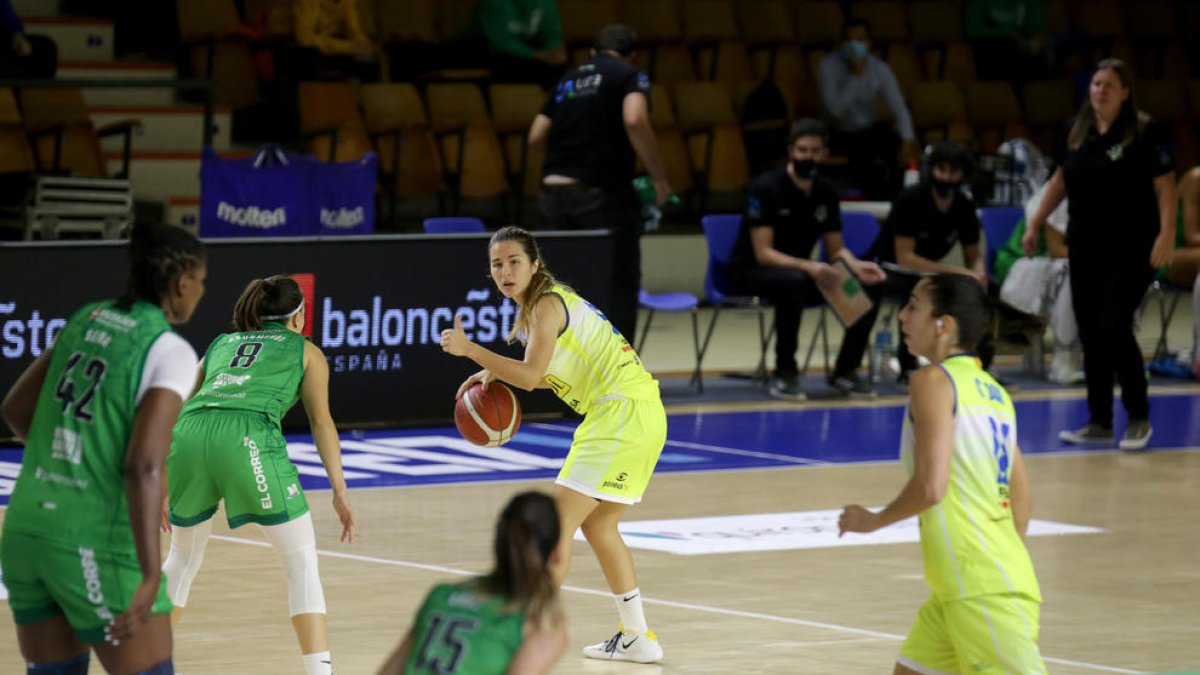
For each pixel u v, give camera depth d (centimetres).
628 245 2955
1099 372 2741
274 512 1400
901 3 4925
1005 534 1132
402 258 2767
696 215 4425
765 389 3256
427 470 2480
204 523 1438
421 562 1927
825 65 4281
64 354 1064
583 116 2920
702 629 1662
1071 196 2675
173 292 1073
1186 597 1834
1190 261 3425
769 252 3067
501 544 880
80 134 3662
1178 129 4953
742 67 4641
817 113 4512
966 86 4794
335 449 1456
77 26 4122
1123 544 2089
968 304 1153
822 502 2302
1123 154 2603
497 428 1614
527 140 4062
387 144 3994
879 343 3397
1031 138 4809
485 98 4200
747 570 1909
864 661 1552
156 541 1022
